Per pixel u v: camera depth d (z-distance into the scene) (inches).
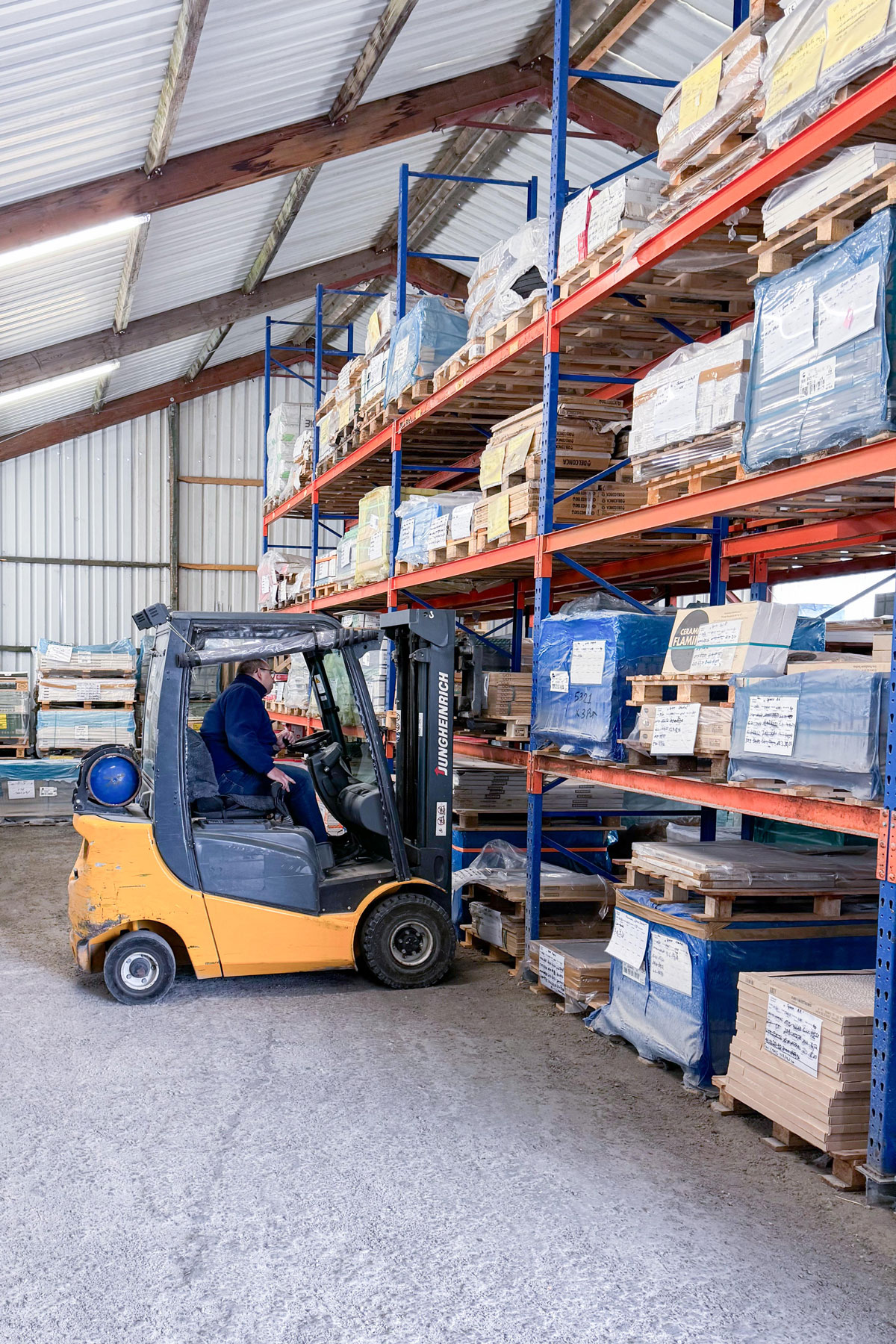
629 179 209.3
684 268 212.4
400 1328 114.4
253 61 321.7
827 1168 155.9
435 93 396.8
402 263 374.6
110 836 231.8
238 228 487.8
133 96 306.5
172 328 574.2
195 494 791.1
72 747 601.3
